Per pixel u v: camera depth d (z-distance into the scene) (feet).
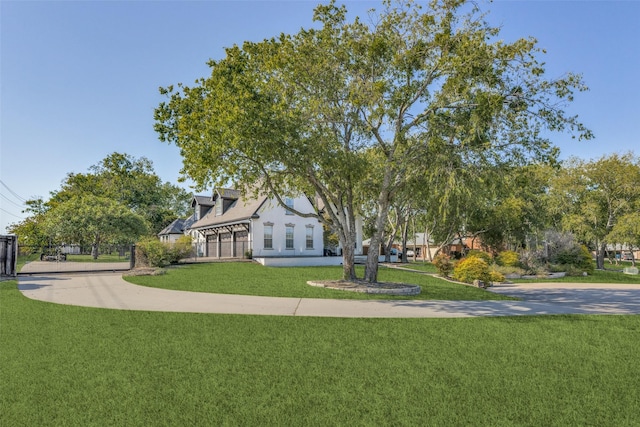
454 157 45.19
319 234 112.98
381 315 34.12
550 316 35.01
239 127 40.27
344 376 18.60
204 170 47.93
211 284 55.67
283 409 14.97
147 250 82.33
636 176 112.98
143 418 14.12
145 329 27.91
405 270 91.66
